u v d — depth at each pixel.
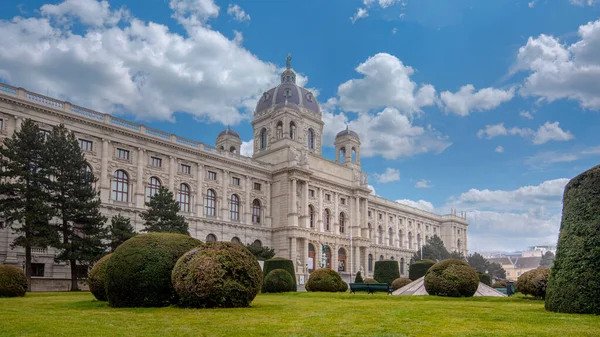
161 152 74.62
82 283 51.62
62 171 50.28
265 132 110.50
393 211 132.62
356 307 24.81
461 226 158.88
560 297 21.11
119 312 21.88
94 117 66.44
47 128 60.69
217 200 82.81
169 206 60.78
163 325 17.34
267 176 93.12
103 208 65.06
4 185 47.09
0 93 56.09
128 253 25.19
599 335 14.64
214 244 25.06
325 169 102.38
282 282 45.56
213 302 23.80
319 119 114.19
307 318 19.42
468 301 30.52
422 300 31.88
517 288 32.53
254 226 88.00
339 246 102.00
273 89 113.62
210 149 83.00
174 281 24.08
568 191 23.03
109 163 67.19
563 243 21.98
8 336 14.80
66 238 50.06
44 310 22.81
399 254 132.50
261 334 15.34
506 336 14.64
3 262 53.44
